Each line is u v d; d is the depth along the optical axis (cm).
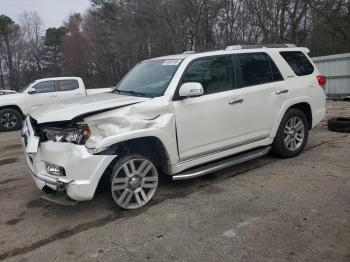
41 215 459
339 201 447
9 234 415
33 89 1288
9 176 633
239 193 488
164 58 551
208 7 2562
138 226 413
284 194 477
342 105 1360
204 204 460
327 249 347
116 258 354
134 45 3297
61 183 409
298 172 556
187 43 2638
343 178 523
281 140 602
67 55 5597
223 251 354
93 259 355
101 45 4516
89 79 4959
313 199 457
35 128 452
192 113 482
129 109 433
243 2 2516
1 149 888
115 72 4322
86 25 5256
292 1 2517
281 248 353
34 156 440
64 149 409
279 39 2514
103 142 408
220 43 2578
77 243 386
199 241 374
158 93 473
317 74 661
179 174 485
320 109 659
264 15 2475
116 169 435
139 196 459
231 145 533
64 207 476
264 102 564
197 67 502
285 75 603
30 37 6344
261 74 572
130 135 425
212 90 509
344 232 375
